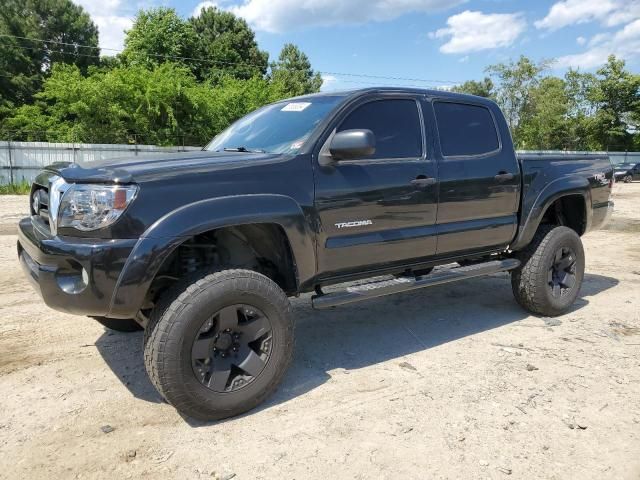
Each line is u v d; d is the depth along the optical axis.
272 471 2.62
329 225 3.51
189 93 27.97
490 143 4.56
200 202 2.98
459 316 5.08
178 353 2.86
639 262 7.69
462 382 3.60
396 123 3.96
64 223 2.87
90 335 4.45
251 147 3.79
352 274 3.82
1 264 7.02
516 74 48.19
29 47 42.19
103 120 27.17
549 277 4.90
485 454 2.75
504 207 4.58
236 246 3.64
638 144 48.03
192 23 48.72
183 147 26.31
